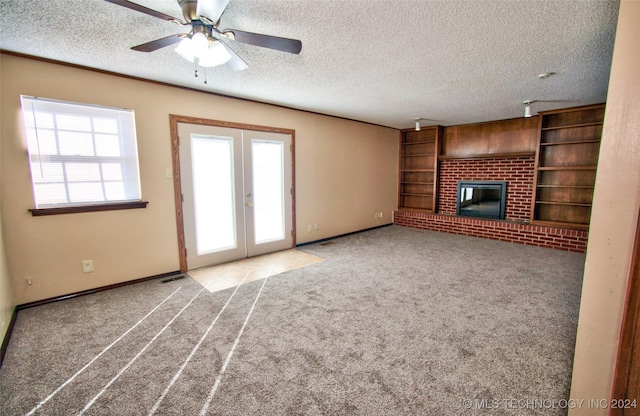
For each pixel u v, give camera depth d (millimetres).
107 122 2928
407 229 6301
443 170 6289
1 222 2365
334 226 5426
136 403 1530
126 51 2436
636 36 1072
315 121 4887
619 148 1137
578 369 1311
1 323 2018
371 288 3043
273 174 4395
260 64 2721
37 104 2559
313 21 1982
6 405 1514
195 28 1754
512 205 5367
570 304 2650
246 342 2078
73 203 2799
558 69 2863
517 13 1874
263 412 1472
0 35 2141
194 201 3604
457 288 3031
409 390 1618
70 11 1839
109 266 3025
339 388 1634
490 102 4164
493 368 1795
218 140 3762
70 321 2369
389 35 2170
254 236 4242
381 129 6258
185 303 2707
